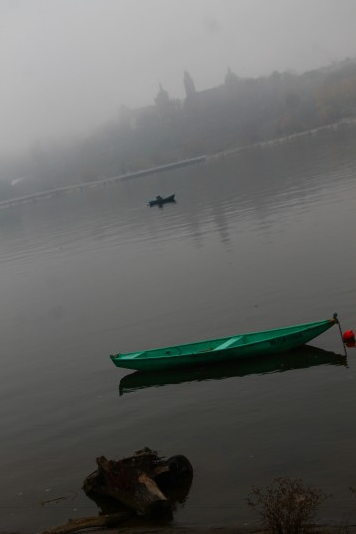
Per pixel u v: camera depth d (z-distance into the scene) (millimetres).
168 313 40000
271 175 120750
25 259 83500
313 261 44125
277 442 21672
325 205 66562
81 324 42812
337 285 37375
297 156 158750
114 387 29719
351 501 17500
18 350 40406
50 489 21797
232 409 24953
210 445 22500
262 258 48969
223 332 34469
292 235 54906
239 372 28281
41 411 29016
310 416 23000
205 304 39969
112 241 79688
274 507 16781
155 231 79188
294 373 26984
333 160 120250
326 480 18859
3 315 52281
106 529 18203
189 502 19016
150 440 23938
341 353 28078
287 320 34000
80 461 23484
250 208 78750
